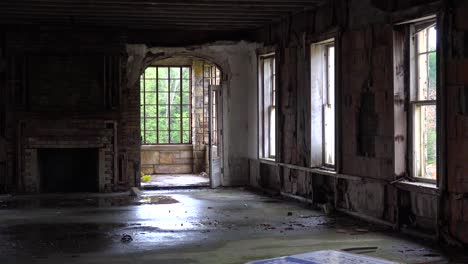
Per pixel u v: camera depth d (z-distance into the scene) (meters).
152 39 12.03
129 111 11.91
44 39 11.20
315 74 9.44
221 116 12.54
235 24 11.43
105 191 11.43
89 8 9.61
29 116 11.21
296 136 10.07
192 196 11.04
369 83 7.76
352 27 8.18
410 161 7.20
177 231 7.35
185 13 10.16
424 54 7.02
